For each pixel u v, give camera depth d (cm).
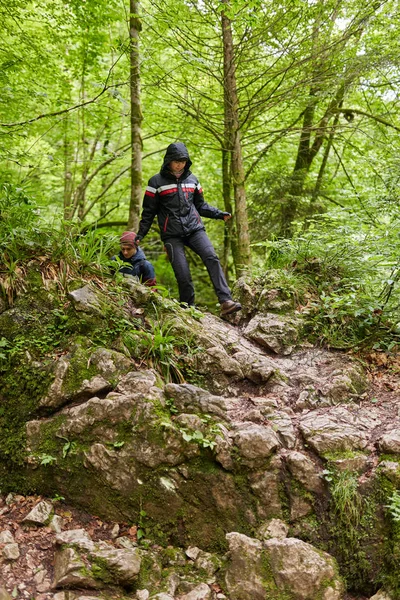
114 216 1314
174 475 311
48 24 735
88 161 985
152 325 392
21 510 313
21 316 382
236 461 315
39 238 423
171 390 339
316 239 539
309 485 312
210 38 650
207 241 488
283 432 338
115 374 351
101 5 694
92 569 270
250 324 480
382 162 676
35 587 266
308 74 674
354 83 713
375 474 313
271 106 695
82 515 313
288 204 834
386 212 548
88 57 819
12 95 659
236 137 702
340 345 446
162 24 625
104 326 382
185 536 306
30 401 345
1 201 424
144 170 1143
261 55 679
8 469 331
